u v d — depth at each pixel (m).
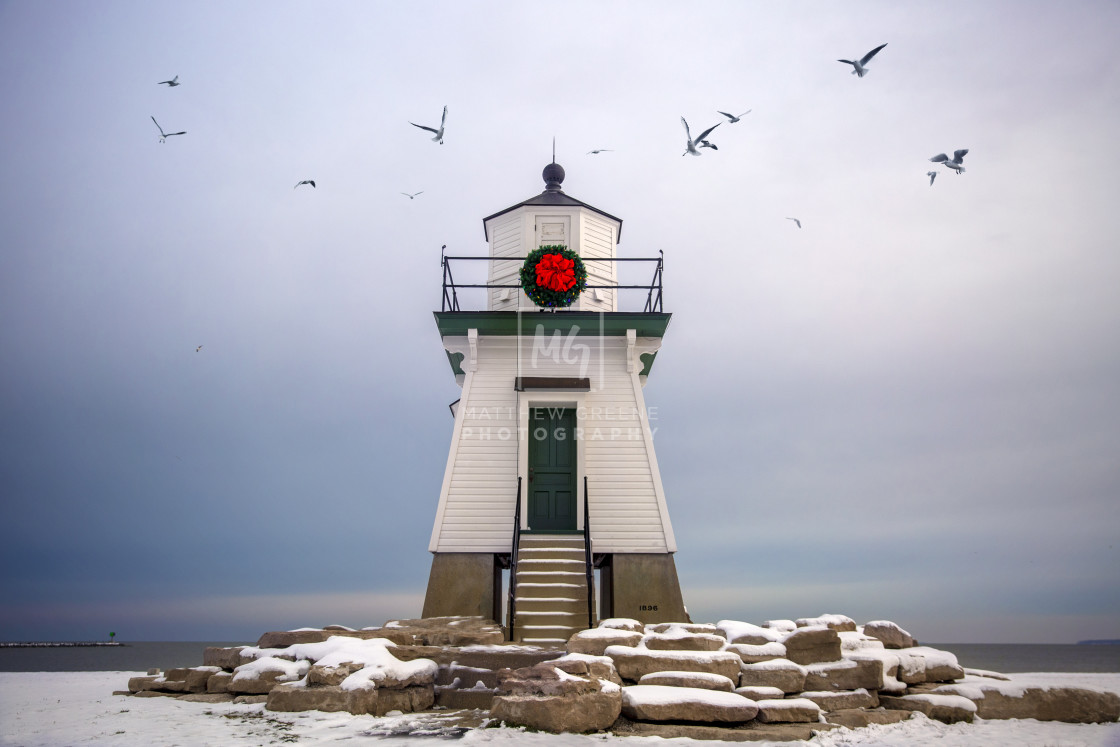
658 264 16.95
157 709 10.20
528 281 16.47
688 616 15.52
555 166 18.92
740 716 8.92
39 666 49.25
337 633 12.16
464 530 15.46
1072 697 10.32
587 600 13.77
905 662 10.97
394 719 9.28
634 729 8.76
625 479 15.87
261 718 9.34
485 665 10.79
